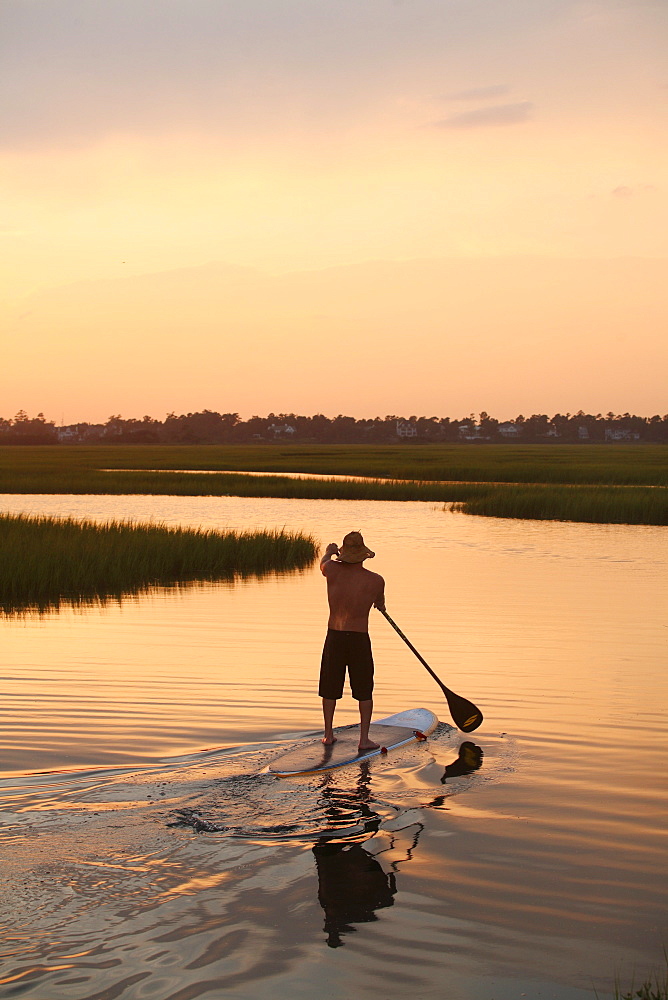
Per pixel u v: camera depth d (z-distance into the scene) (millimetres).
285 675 9703
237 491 46375
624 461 87125
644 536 26703
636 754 6992
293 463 84375
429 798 6008
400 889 4699
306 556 21641
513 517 33594
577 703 8555
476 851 5176
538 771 6590
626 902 4582
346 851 5145
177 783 6184
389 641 11719
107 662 10391
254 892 4656
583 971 3967
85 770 6438
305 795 6031
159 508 37344
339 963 4016
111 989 3797
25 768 6516
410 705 8586
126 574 17906
